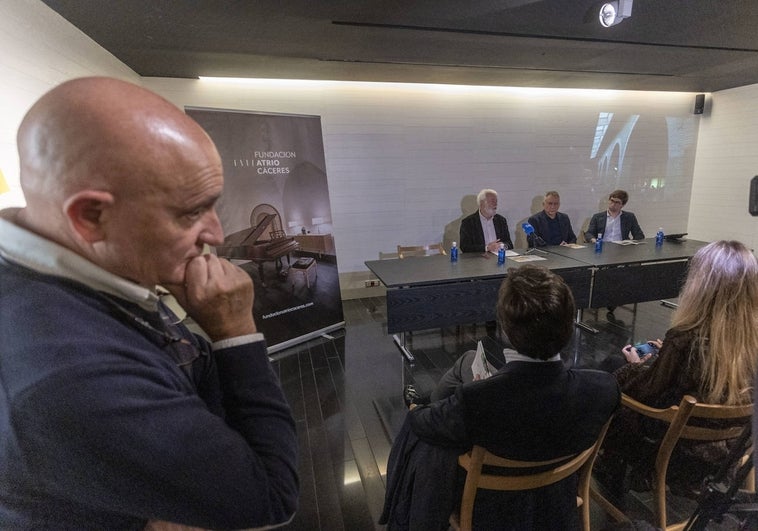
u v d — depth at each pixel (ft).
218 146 9.10
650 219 16.87
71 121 1.12
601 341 10.26
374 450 6.44
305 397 8.03
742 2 7.38
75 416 1.09
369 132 13.35
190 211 1.32
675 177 16.66
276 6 7.02
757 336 3.65
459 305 9.05
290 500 1.50
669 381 4.09
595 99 15.06
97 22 7.38
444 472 3.22
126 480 1.17
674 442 3.97
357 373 8.97
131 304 1.40
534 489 3.29
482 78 12.69
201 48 8.99
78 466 1.15
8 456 1.18
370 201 13.92
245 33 8.19
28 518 1.28
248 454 1.37
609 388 3.10
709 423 3.91
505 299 3.05
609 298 10.14
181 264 1.39
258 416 1.50
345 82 12.80
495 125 14.38
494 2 7.14
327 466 6.11
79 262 1.26
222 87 11.89
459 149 14.25
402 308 8.75
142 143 1.15
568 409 2.88
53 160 1.15
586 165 15.57
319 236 10.96
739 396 3.71
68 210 1.17
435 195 14.42
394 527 3.70
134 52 9.15
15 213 1.34
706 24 8.46
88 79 1.20
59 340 1.14
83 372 1.11
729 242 3.96
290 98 12.49
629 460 4.67
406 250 12.73
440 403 3.18
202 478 1.23
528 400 2.83
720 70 12.30
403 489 3.57
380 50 9.62
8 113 5.56
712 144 16.07
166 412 1.23
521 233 15.49
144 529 1.47
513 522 3.34
